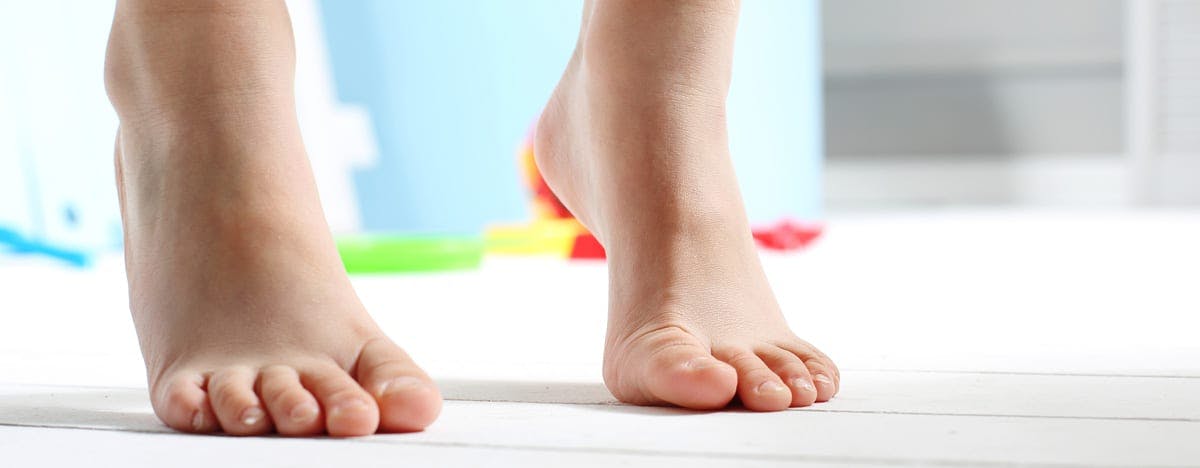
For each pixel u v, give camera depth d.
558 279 1.12
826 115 2.75
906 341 0.75
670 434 0.57
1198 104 2.48
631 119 0.64
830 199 2.78
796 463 0.54
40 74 1.44
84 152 1.47
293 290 0.60
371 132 1.71
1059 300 0.89
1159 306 0.86
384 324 0.84
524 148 1.47
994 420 0.58
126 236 0.63
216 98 0.61
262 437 0.57
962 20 2.63
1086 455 0.54
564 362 0.71
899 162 2.73
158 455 0.55
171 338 0.60
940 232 1.73
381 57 1.70
